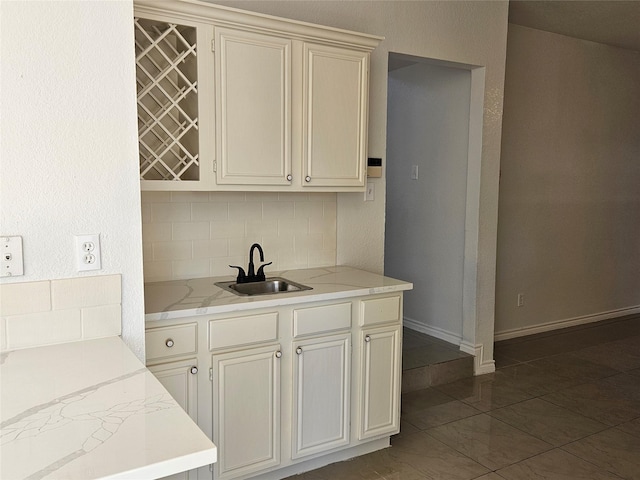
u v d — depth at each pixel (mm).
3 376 1359
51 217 1577
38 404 1196
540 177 4645
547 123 4617
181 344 2109
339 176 2730
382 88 3180
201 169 2334
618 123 5172
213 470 2225
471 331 3869
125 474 931
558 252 4898
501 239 4469
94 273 1660
